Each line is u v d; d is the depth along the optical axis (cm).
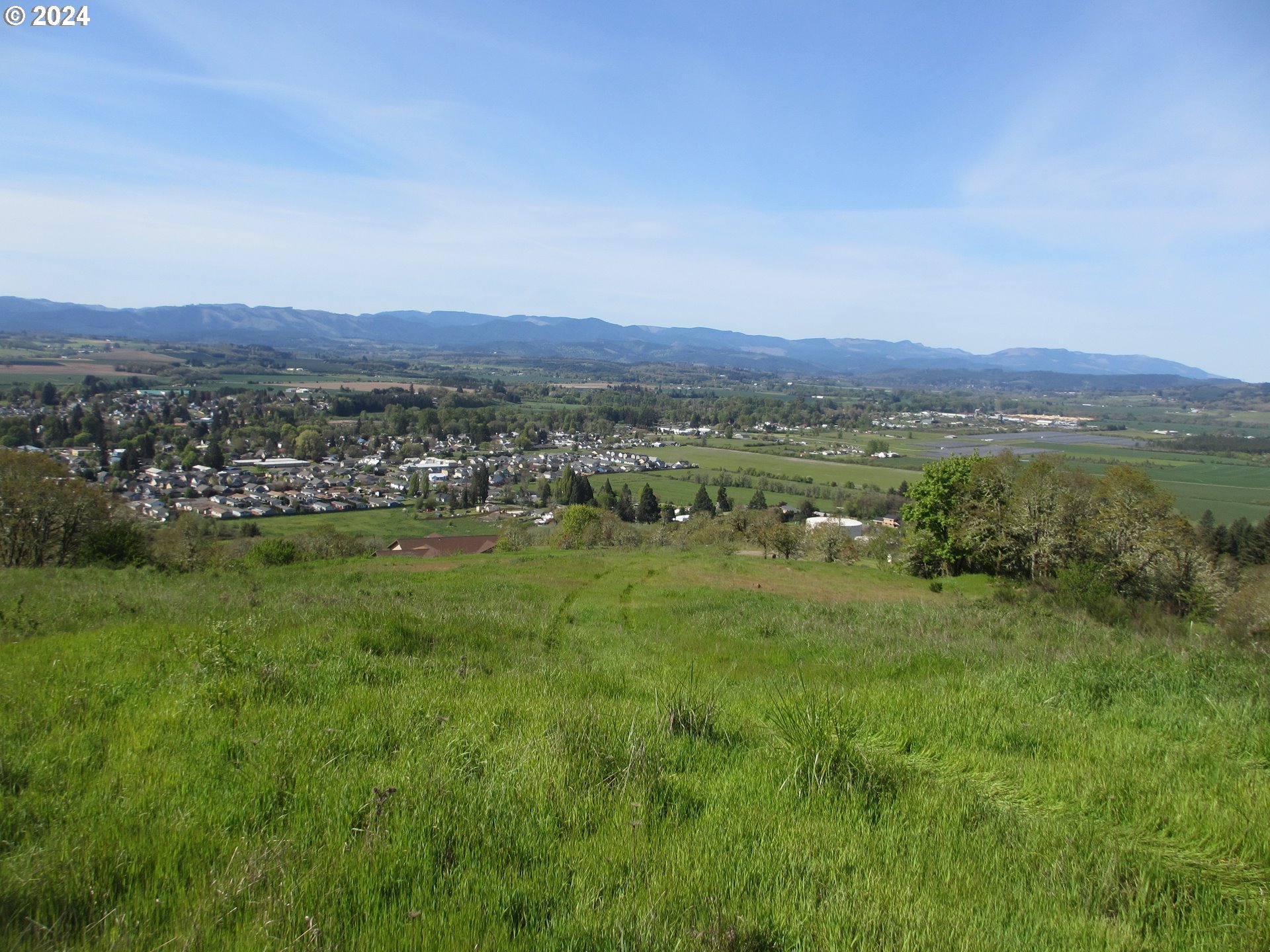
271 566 2998
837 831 406
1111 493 2914
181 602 1413
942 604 1930
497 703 632
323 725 540
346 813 389
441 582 2339
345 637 914
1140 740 583
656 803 430
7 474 3034
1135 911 336
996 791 489
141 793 411
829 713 570
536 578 2523
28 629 1059
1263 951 310
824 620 1555
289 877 323
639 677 905
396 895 320
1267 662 872
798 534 4700
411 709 591
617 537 5144
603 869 349
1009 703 691
